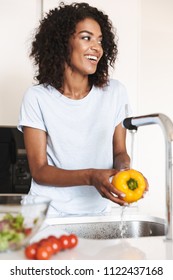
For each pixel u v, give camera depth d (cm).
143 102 279
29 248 78
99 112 145
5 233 79
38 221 80
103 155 145
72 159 142
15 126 219
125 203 111
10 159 218
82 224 131
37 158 138
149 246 89
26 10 220
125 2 240
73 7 142
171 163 94
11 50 218
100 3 235
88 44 136
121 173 111
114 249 86
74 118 142
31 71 220
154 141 274
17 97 219
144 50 280
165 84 283
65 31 139
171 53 285
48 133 141
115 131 152
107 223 135
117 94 151
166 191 95
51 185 132
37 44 152
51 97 142
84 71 138
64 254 82
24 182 219
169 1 285
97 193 144
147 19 281
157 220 133
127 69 240
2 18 217
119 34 239
